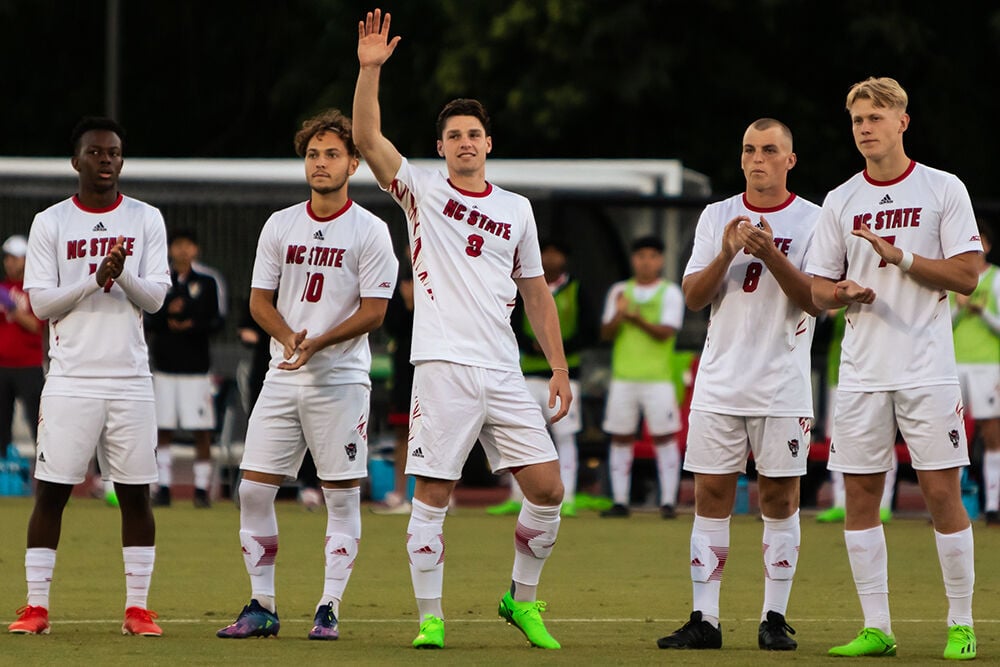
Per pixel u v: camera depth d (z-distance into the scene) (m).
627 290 60.44
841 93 98.12
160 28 110.56
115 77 98.50
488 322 28.75
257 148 112.88
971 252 27.83
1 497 64.75
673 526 56.09
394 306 60.34
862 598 28.34
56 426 30.25
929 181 28.14
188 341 62.03
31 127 110.69
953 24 98.38
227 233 73.62
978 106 99.25
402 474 60.75
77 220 30.78
